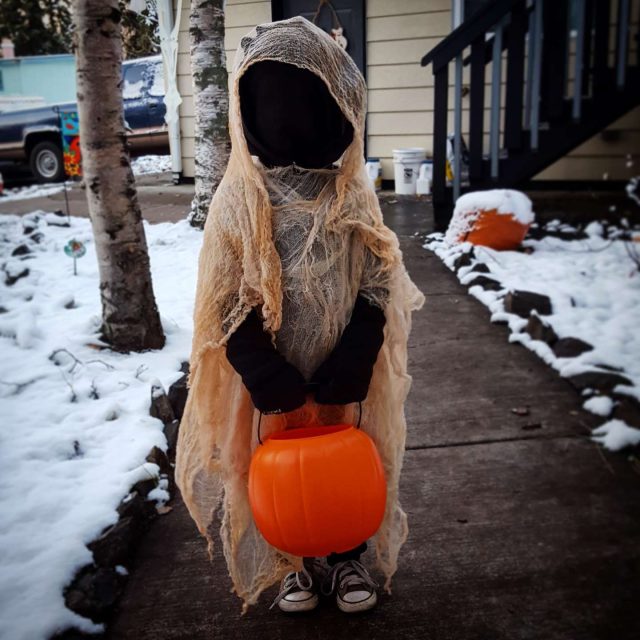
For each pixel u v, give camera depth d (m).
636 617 2.03
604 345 3.73
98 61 3.50
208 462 2.01
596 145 8.45
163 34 8.27
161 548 2.44
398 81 9.16
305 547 1.70
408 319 2.01
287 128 1.67
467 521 2.51
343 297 1.81
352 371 1.72
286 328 1.80
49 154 12.85
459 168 6.65
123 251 3.77
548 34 6.52
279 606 2.09
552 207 7.55
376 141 9.47
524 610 2.07
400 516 2.07
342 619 2.07
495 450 2.96
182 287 5.23
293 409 1.70
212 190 7.05
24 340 4.02
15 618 1.99
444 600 2.12
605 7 6.08
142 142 11.14
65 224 7.82
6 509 2.45
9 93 15.02
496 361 3.83
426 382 3.62
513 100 6.41
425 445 3.03
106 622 2.10
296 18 1.70
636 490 2.65
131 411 3.22
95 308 4.81
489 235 5.75
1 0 22.09
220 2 6.46
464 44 6.37
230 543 2.02
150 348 3.92
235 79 1.65
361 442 1.75
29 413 3.18
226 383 1.95
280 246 1.76
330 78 1.65
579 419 3.18
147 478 2.70
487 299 4.67
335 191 1.79
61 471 2.71
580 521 2.48
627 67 6.23
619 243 6.02
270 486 1.68
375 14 9.02
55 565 2.18
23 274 5.75
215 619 2.10
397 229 6.74
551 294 4.59
